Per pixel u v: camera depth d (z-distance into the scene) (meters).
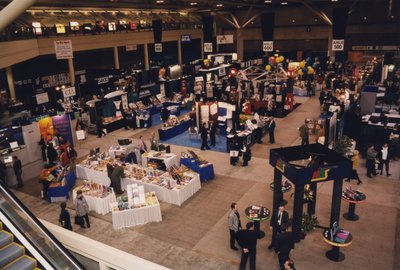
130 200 11.22
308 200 10.73
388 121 17.69
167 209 12.01
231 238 9.63
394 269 8.73
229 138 17.11
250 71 30.55
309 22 42.03
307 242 9.91
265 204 12.05
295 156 10.35
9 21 9.65
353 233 10.25
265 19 32.47
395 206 11.62
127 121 21.91
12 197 7.75
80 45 32.66
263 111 23.56
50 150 15.60
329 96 23.64
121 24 37.69
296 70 32.78
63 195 12.89
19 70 33.69
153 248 9.95
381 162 13.84
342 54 41.91
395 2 36.81
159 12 45.88
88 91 34.09
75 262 6.95
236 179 14.14
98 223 11.32
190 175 13.17
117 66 37.75
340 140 13.27
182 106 26.28
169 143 19.03
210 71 33.12
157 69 34.03
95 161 15.02
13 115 25.84
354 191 10.93
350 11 37.06
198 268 9.05
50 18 32.84
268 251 9.58
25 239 7.22
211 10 44.47
